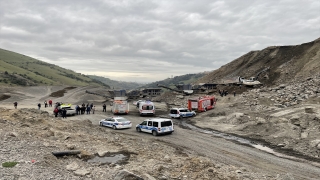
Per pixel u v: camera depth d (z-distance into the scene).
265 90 53.00
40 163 10.23
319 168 15.78
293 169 15.50
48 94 82.69
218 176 11.87
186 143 22.20
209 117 38.81
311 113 27.28
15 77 145.12
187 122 36.34
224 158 17.62
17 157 10.48
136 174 10.41
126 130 28.58
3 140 12.79
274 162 16.92
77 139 17.00
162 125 25.47
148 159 13.94
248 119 32.25
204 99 44.56
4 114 22.09
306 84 47.59
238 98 51.66
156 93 87.75
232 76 79.88
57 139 16.11
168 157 14.55
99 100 72.00
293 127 25.02
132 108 56.22
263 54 82.44
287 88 49.47
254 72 74.25
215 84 74.06
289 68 65.44
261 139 24.45
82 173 9.92
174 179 11.12
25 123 19.52
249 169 15.05
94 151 14.12
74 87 98.69
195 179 11.31
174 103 62.44
